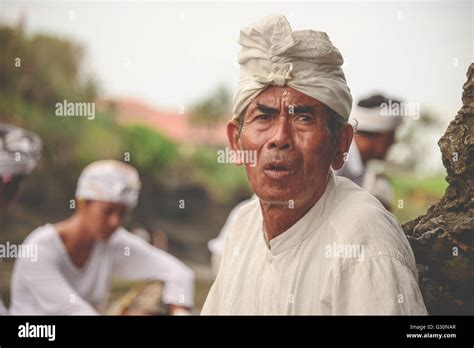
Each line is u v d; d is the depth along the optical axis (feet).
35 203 11.22
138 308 11.14
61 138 11.27
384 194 10.52
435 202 9.66
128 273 11.23
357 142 10.64
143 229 11.26
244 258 8.97
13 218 11.18
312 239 8.54
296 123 8.76
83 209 11.24
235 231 9.20
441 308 9.28
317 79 8.63
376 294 7.90
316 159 8.71
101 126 11.29
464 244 9.02
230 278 8.98
